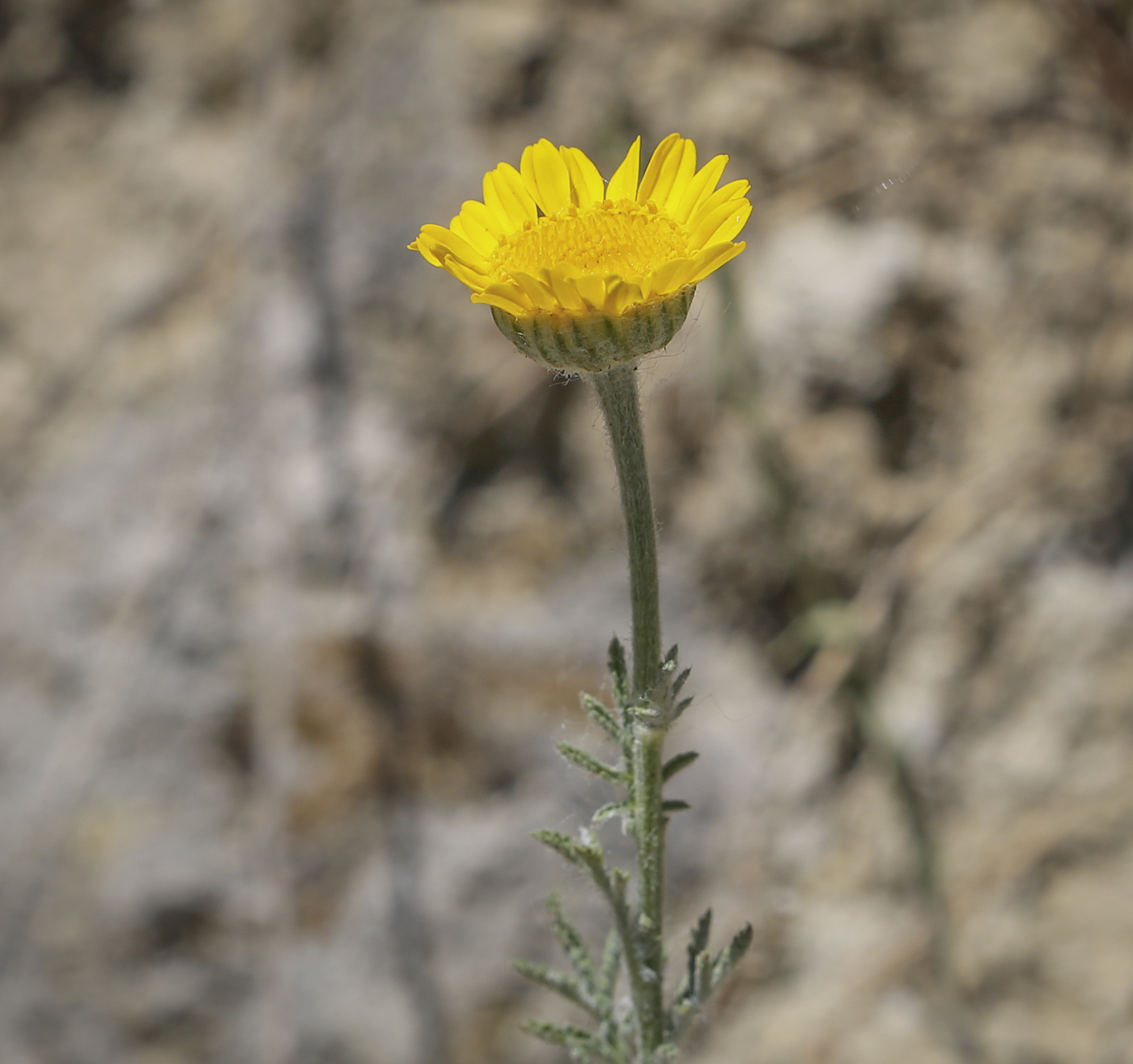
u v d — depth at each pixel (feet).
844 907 1.65
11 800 1.71
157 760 1.72
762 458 1.66
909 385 1.82
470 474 1.81
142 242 1.94
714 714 1.72
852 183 1.86
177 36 2.03
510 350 1.82
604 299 1.15
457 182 1.88
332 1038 1.64
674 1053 1.23
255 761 1.72
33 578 1.78
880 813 1.68
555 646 1.73
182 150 1.98
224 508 1.79
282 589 1.75
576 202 1.24
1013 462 1.78
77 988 1.66
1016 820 1.67
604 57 1.93
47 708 1.74
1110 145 1.85
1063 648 1.72
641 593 1.19
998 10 1.93
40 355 1.90
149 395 1.85
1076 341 1.81
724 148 1.88
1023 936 1.63
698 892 1.66
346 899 1.68
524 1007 1.64
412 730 1.71
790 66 1.91
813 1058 1.60
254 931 1.67
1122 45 1.82
